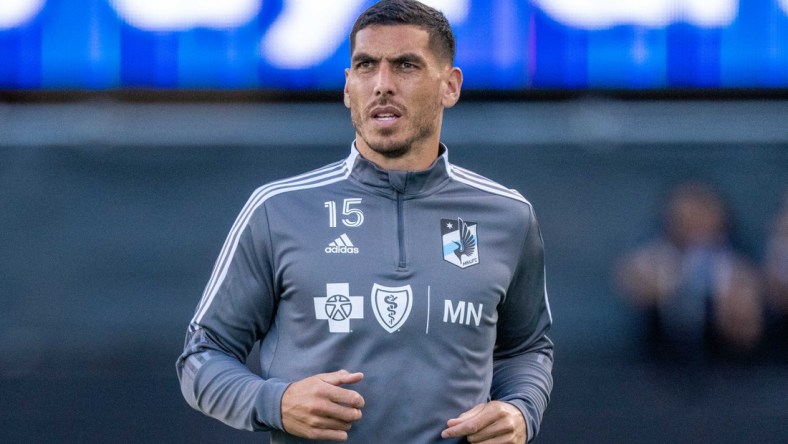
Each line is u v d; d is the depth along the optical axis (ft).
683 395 51.49
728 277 52.34
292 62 55.47
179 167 56.59
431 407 21.83
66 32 55.01
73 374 51.72
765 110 55.93
